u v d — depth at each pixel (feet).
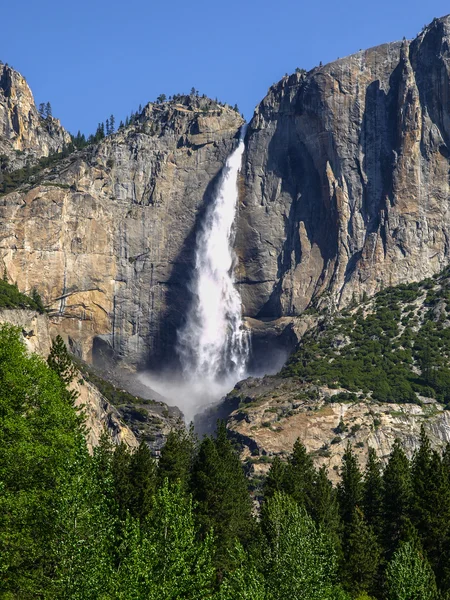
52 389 290.97
